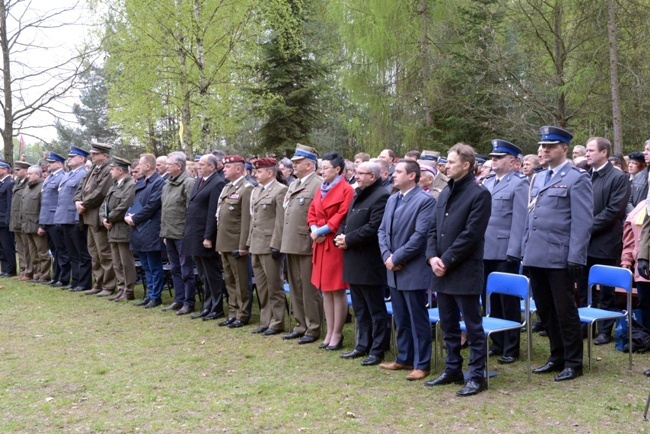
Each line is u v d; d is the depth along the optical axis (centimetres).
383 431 430
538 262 532
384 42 1977
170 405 492
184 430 442
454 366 525
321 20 2372
